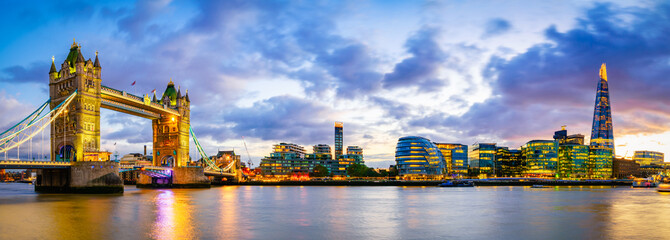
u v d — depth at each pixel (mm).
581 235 55719
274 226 62156
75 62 126062
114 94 141125
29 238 50875
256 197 124250
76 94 124438
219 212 79312
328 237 53719
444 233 57031
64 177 123812
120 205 89938
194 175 188125
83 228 58156
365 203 102625
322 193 151375
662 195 140125
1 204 89500
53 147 129375
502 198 123125
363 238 53188
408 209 87625
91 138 127688
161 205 91812
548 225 64312
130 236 52594
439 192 162750
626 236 55125
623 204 100375
